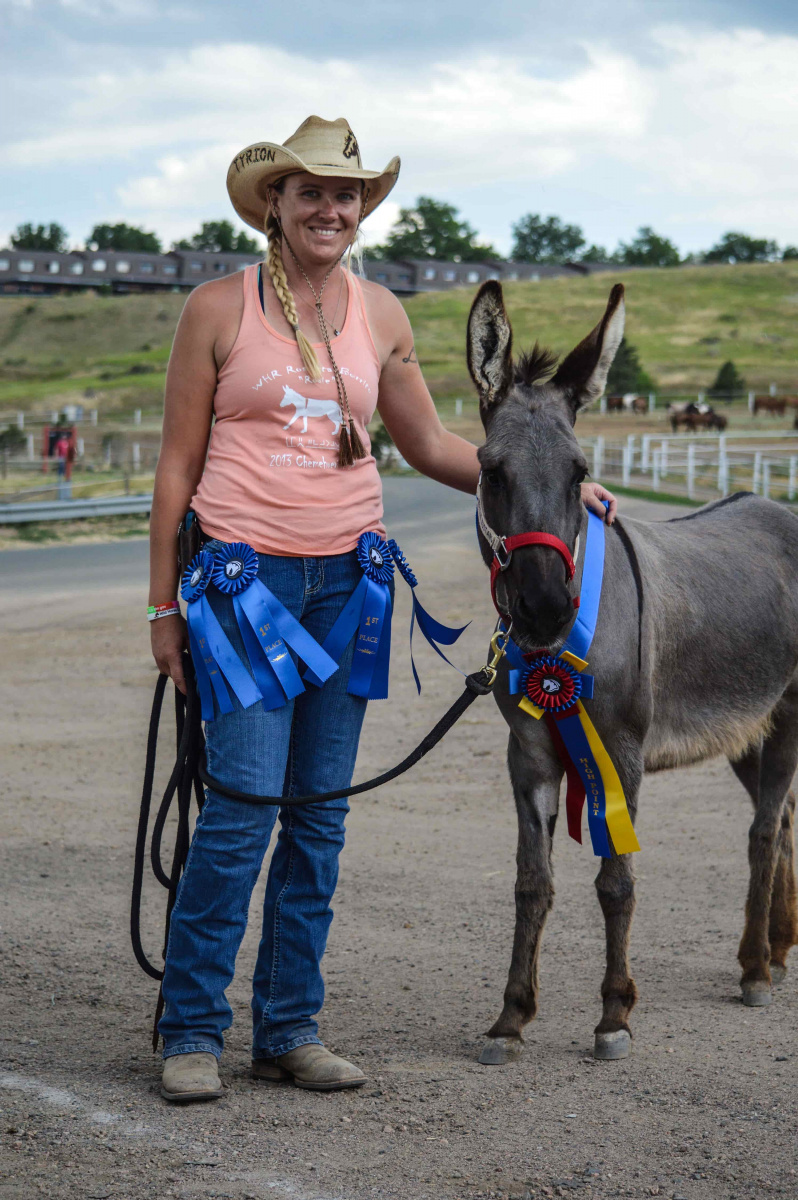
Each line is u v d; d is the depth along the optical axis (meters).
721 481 23.70
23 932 4.34
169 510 3.08
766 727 4.36
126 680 10.04
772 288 102.69
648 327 86.25
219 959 2.99
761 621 4.22
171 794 3.15
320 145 2.98
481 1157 2.58
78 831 5.88
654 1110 2.84
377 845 5.66
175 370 3.05
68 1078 3.06
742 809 6.15
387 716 8.47
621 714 3.44
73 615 13.53
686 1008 3.69
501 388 3.22
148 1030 3.46
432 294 97.56
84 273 133.00
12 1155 2.57
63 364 90.56
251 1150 2.61
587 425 47.41
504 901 4.79
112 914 4.63
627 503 22.17
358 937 4.40
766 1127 2.71
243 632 2.94
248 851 2.96
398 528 21.41
